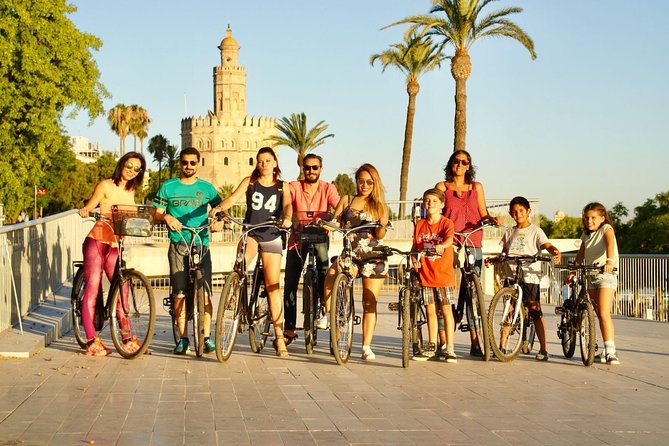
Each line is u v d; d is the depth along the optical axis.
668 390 8.39
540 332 10.40
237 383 8.38
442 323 10.31
